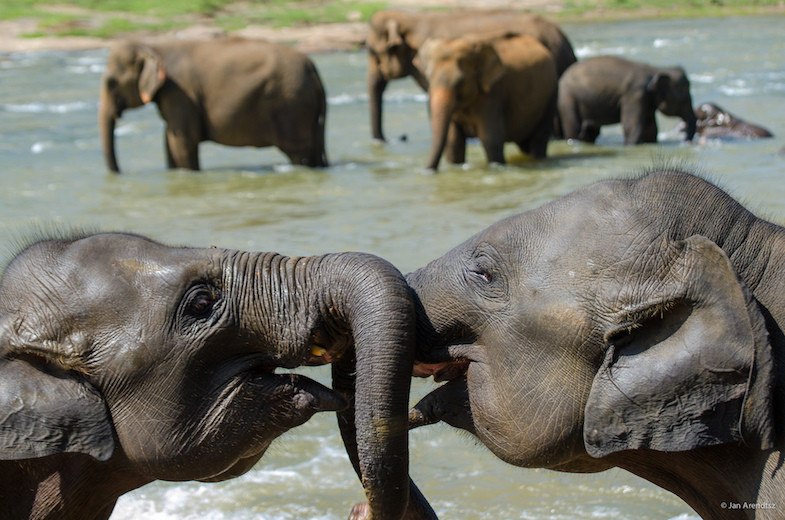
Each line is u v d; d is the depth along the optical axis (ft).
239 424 21.36
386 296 20.63
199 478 21.61
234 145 77.15
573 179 66.59
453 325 21.48
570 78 90.74
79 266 21.38
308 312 21.27
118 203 61.93
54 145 83.92
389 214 55.72
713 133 81.61
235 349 21.50
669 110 85.10
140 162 77.77
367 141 86.99
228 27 166.71
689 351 18.80
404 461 20.40
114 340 21.03
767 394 18.28
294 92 75.66
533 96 79.10
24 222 56.65
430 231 50.90
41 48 151.64
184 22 171.73
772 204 49.85
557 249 20.52
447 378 21.89
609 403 19.39
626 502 28.12
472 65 75.05
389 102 109.81
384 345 20.33
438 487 29.19
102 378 21.02
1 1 180.96
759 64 116.88
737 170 61.67
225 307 21.42
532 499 28.40
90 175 71.92
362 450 20.26
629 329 19.47
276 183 68.49
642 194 20.30
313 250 47.78
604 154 80.28
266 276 21.58
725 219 20.07
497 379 20.98
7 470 21.89
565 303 20.16
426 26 98.48
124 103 75.20
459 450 31.27
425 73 76.38
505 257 21.06
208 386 21.34
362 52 145.79
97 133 88.99
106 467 21.83
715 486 20.39
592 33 158.61
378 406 20.16
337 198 61.72
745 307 18.44
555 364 20.34
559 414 20.34
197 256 21.66
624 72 87.61
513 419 20.79
